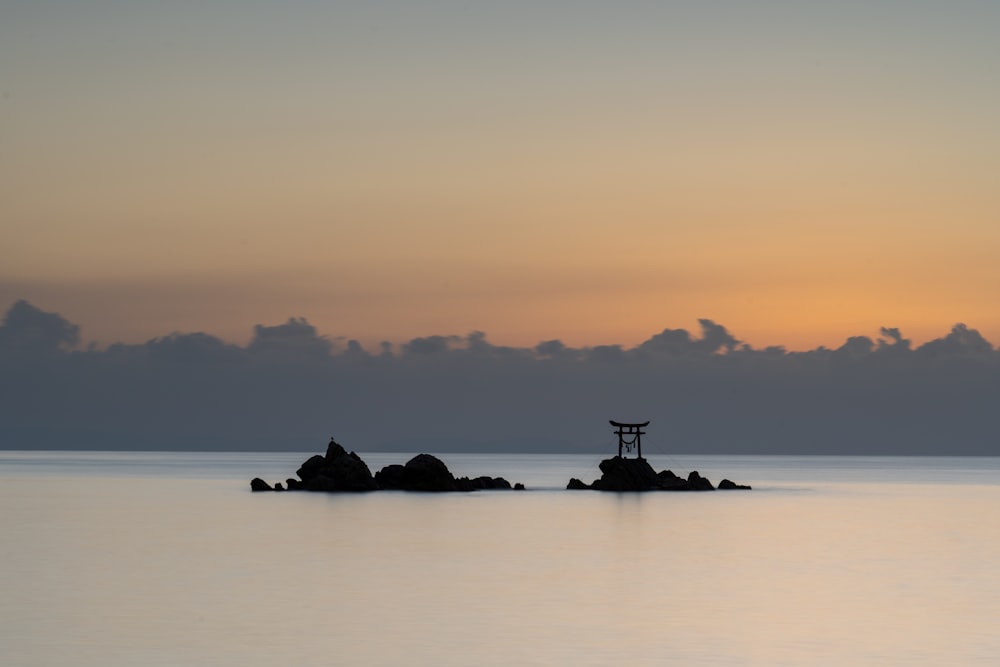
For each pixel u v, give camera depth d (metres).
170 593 59.03
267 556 75.81
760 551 81.31
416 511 116.94
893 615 53.62
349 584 62.69
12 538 87.38
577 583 63.66
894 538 93.00
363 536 89.81
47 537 88.25
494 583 63.47
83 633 48.19
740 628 50.09
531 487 182.00
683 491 164.38
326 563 72.06
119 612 53.19
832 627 50.47
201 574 66.56
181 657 43.78
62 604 55.47
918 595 60.09
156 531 93.56
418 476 154.75
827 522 109.81
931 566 73.31
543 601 57.03
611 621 51.53
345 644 46.19
